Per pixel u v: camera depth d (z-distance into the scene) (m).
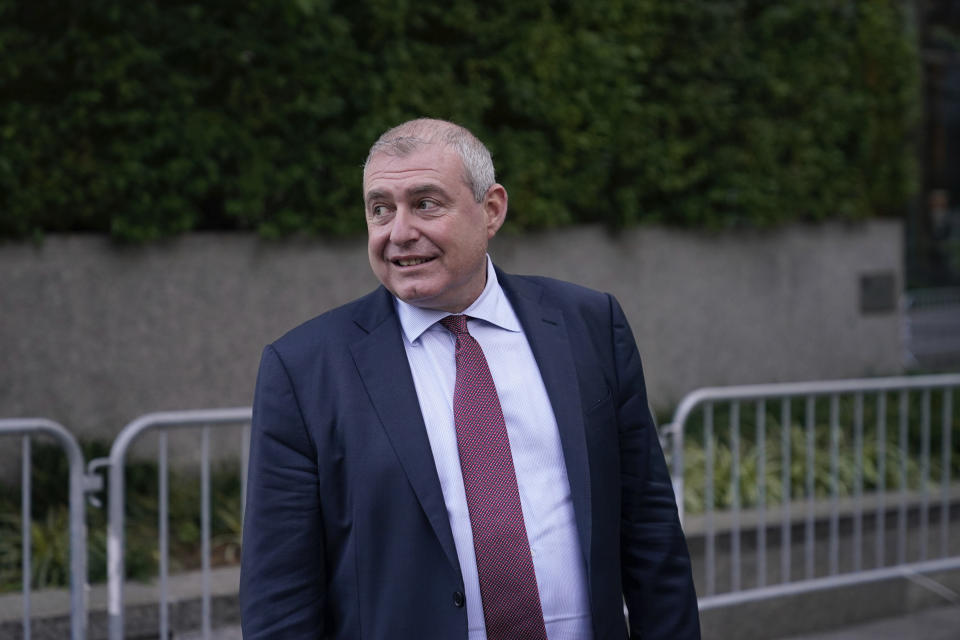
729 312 7.67
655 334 7.32
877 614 5.29
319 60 5.74
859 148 8.23
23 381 5.33
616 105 6.88
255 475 2.00
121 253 5.52
